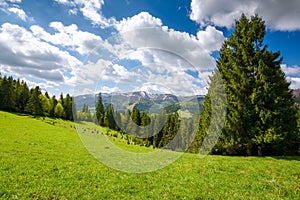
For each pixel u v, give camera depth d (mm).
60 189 8430
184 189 8992
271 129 17969
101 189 8734
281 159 17156
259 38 21000
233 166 13781
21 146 19625
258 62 20031
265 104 19078
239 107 19516
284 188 9367
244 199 7957
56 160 14508
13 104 62000
